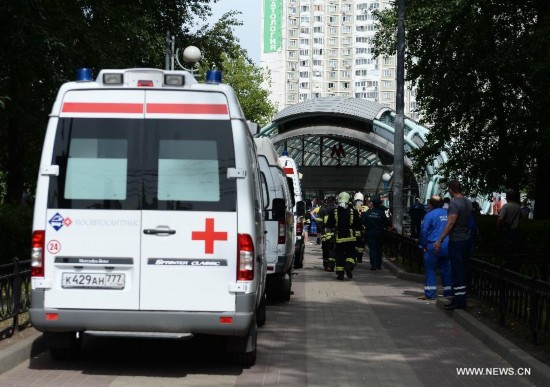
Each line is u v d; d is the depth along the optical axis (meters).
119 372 8.11
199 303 7.85
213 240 7.87
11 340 9.10
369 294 16.61
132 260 7.88
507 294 10.97
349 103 65.25
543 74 22.00
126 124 8.01
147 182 7.94
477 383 7.95
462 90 26.91
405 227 47.91
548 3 22.55
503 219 17.91
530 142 24.31
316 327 11.73
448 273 14.66
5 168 27.70
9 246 13.88
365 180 70.50
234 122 8.01
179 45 30.83
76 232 7.91
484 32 24.56
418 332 11.39
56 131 8.02
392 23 32.94
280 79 171.75
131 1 27.00
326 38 175.62
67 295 7.87
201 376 8.02
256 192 8.67
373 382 7.93
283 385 7.68
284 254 14.39
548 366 7.98
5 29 18.42
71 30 21.86
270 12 172.00
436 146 30.52
